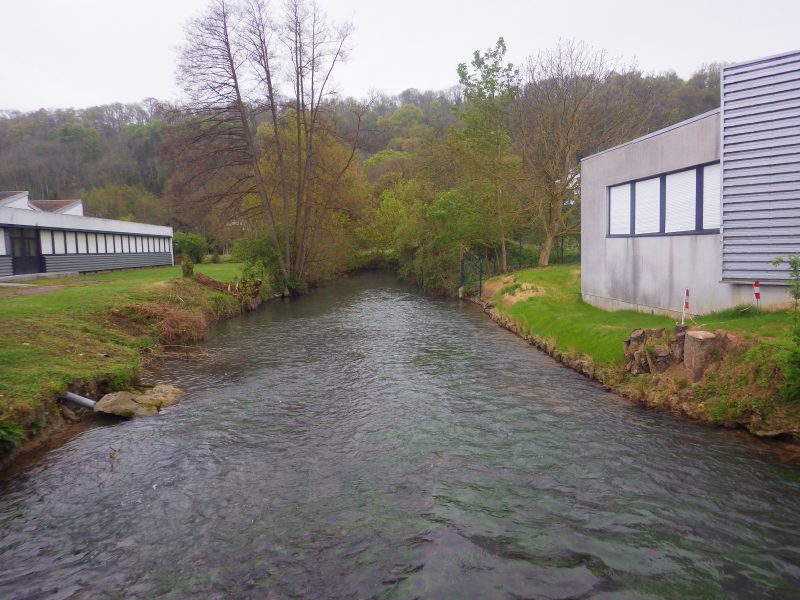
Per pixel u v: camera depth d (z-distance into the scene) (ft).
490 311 74.23
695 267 37.04
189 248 163.84
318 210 120.67
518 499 20.12
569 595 14.65
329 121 116.78
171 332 52.80
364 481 21.88
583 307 54.34
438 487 21.22
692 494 20.01
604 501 19.76
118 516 19.29
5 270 79.05
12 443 23.68
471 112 103.96
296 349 50.85
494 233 107.76
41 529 18.47
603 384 35.04
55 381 29.32
